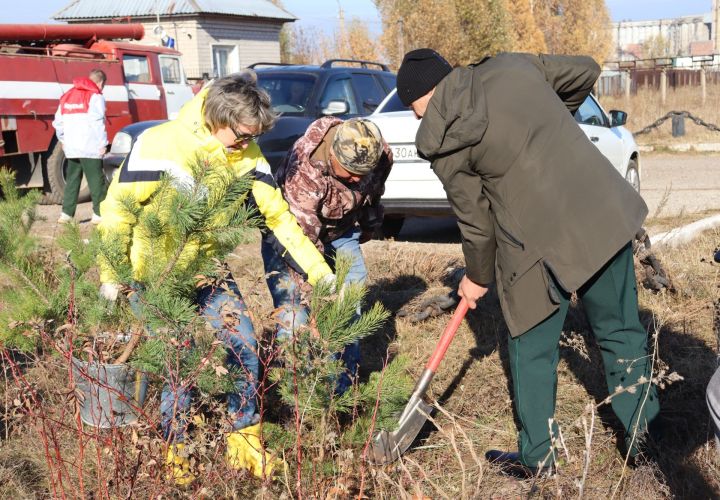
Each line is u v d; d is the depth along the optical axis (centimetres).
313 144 360
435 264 660
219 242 294
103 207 305
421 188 754
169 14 2792
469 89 301
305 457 308
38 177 1199
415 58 316
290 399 302
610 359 340
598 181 309
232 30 2917
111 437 281
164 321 273
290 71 910
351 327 300
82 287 298
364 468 305
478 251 326
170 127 307
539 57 335
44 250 347
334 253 395
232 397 315
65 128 977
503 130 304
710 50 6212
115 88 1260
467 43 2394
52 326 298
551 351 329
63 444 339
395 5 2433
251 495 304
